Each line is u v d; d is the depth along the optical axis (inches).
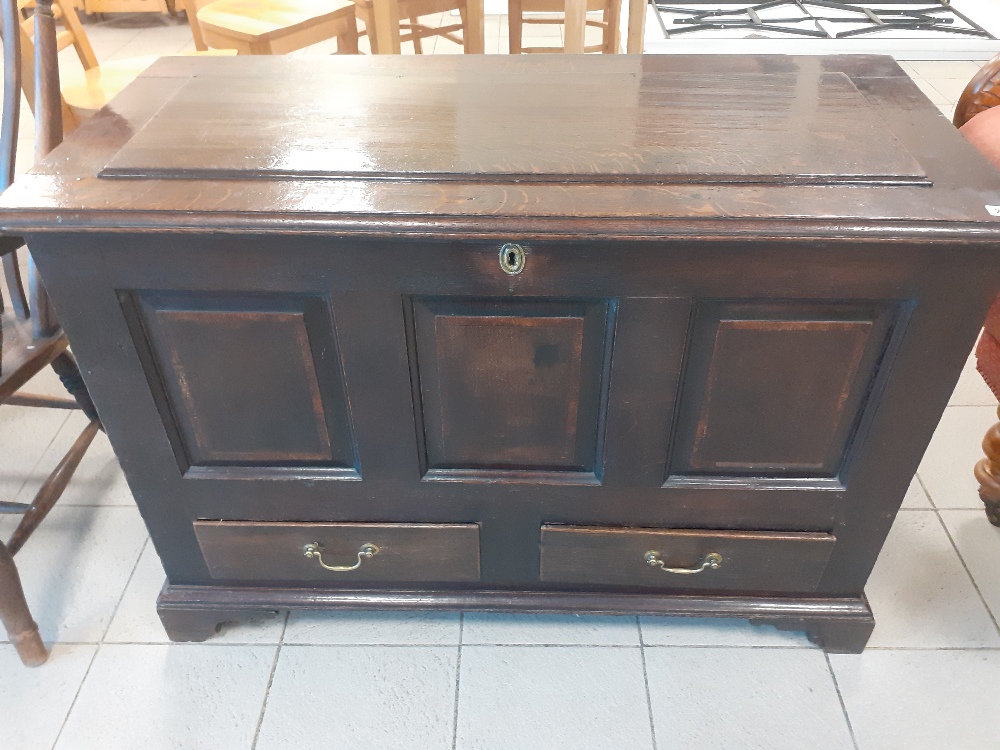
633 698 46.7
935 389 36.7
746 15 140.7
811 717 45.6
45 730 45.4
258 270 33.9
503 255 32.8
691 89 43.4
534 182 33.9
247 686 47.5
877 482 40.6
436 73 45.9
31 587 52.8
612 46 92.8
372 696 46.9
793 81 44.5
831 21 137.7
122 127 39.6
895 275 32.9
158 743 44.8
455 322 35.7
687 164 34.8
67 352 53.2
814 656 48.8
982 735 44.6
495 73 45.9
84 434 54.8
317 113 40.4
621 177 33.9
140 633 50.4
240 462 42.1
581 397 38.6
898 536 55.7
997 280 32.7
